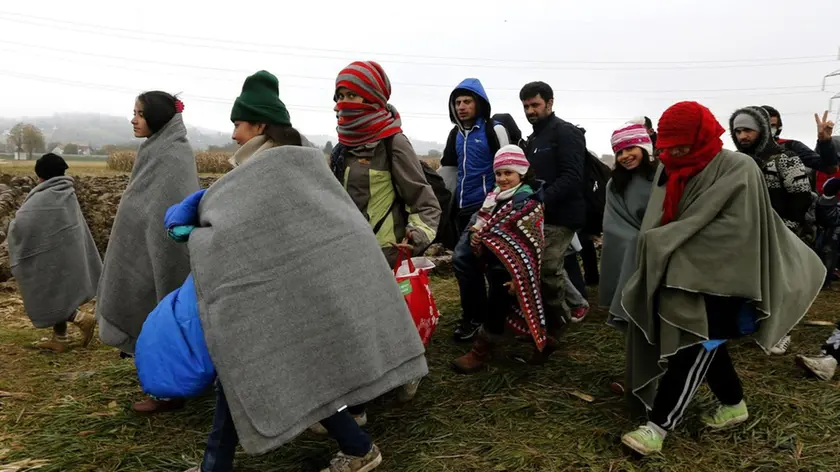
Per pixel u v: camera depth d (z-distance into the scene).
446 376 3.97
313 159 2.61
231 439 2.59
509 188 3.79
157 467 2.92
